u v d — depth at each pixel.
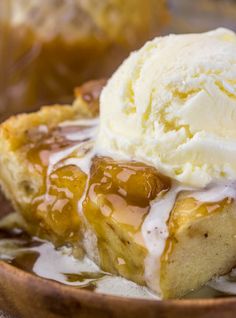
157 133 0.33
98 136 0.36
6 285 0.31
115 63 0.59
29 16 0.57
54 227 0.35
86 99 0.40
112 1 0.58
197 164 0.33
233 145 0.33
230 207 0.32
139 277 0.32
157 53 0.35
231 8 0.75
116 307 0.29
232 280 0.33
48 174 0.36
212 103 0.33
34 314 0.31
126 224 0.32
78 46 0.57
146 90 0.34
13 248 0.36
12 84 0.59
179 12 0.73
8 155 0.38
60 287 0.30
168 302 0.29
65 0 0.57
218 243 0.32
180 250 0.31
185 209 0.32
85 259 0.35
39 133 0.38
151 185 0.32
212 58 0.34
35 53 0.58
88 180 0.34
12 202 0.39
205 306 0.29
